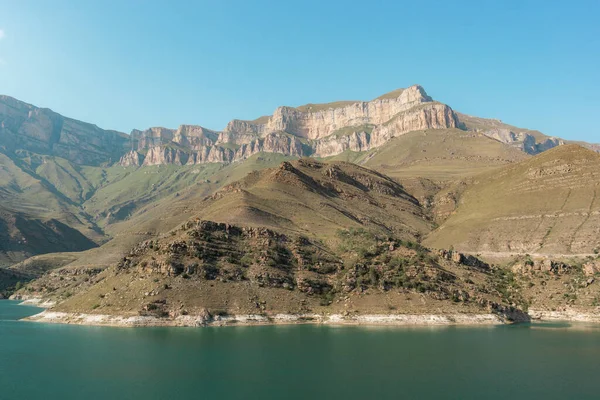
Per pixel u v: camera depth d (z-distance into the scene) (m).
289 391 83.44
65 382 87.88
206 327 136.88
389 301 154.75
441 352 111.44
